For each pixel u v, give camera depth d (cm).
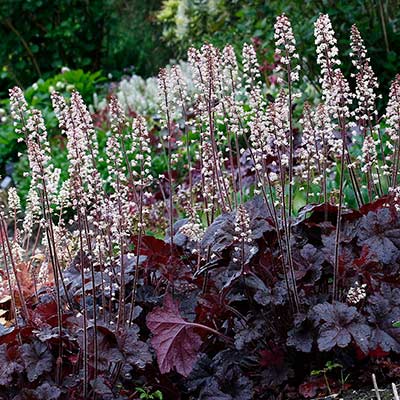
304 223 335
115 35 1445
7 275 314
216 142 408
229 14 876
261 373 312
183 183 628
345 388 295
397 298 291
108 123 942
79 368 290
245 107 661
